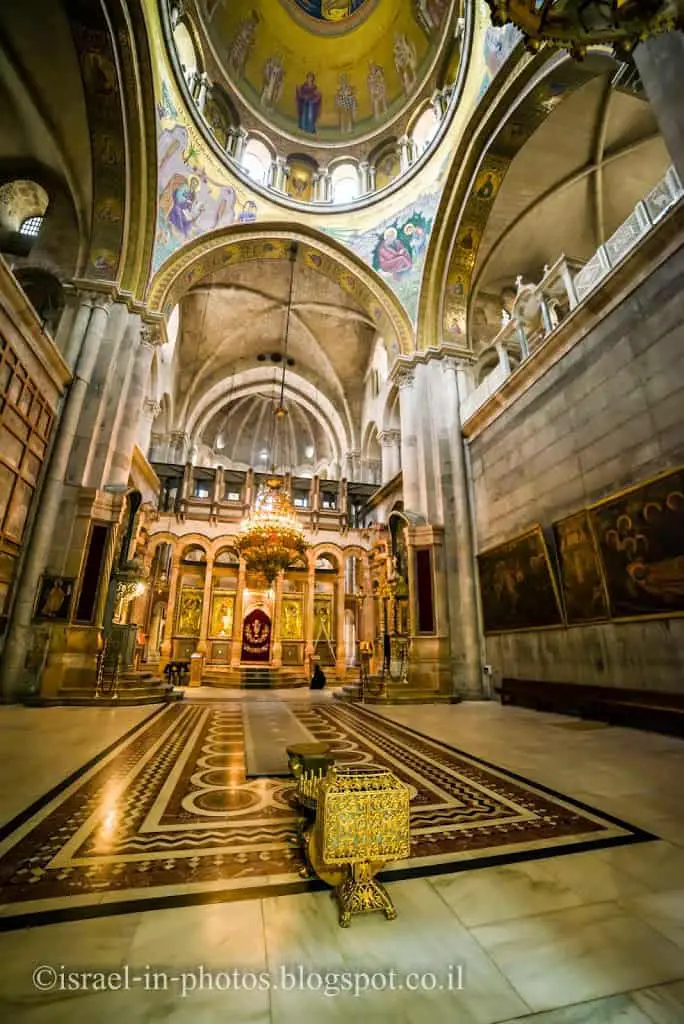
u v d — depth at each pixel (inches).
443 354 540.1
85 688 349.4
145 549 612.7
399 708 364.8
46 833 105.9
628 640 279.4
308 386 996.6
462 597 455.2
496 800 134.4
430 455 513.3
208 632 716.0
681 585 240.7
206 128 526.3
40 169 464.1
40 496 372.5
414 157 617.0
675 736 233.6
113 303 454.3
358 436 956.0
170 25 456.1
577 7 125.2
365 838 76.0
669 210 259.9
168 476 829.8
